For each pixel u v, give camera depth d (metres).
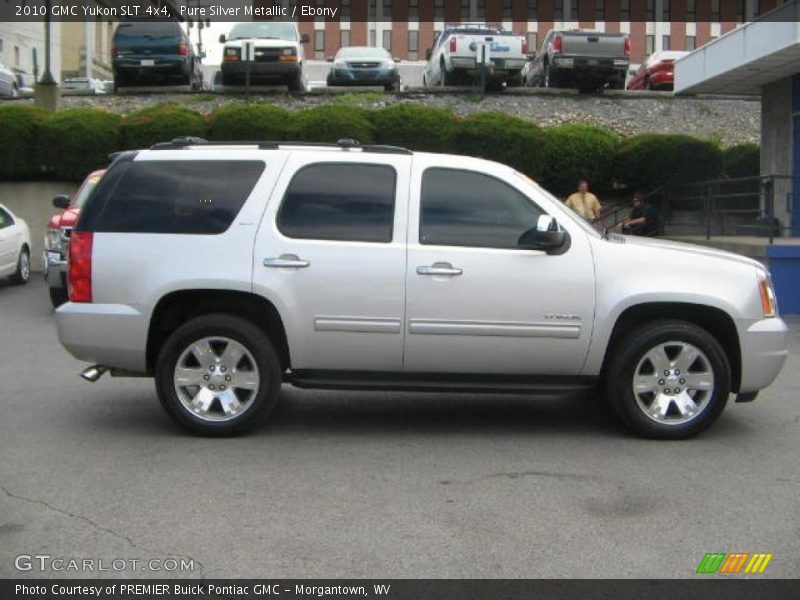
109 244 6.20
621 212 18.16
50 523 4.71
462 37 22.69
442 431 6.65
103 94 21.94
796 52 14.23
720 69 16.14
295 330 6.17
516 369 6.30
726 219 18.03
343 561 4.29
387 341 6.19
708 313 6.43
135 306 6.14
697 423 6.36
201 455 5.93
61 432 6.47
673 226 17.47
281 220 6.23
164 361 6.21
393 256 6.15
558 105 21.83
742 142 20.55
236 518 4.80
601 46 22.42
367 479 5.48
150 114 17.75
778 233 16.16
